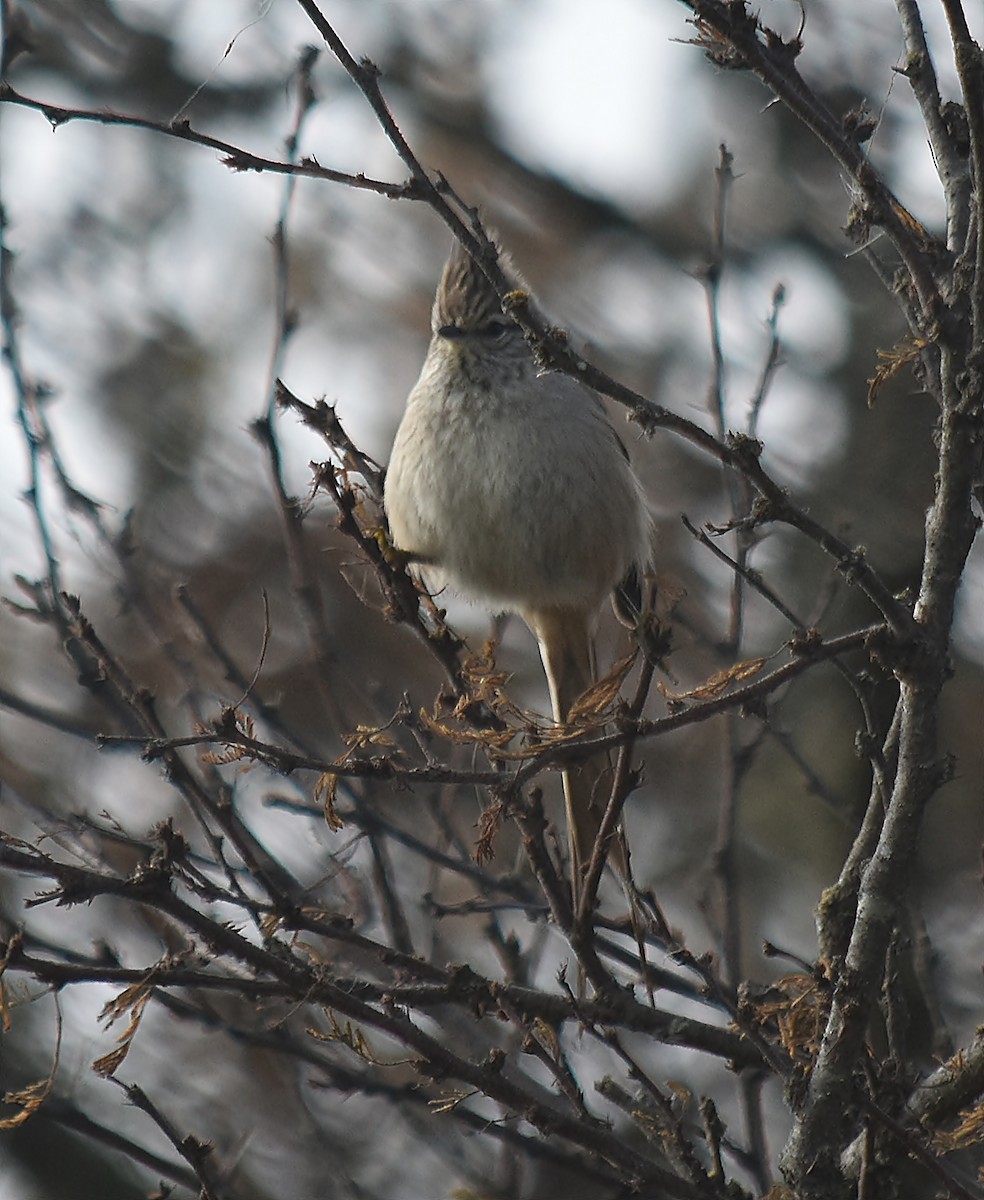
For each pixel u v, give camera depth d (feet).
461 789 40.06
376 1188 37.65
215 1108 39.70
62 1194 40.19
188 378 54.13
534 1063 33.99
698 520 52.06
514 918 38.99
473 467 34.50
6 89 22.44
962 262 22.71
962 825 47.14
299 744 31.37
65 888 22.09
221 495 52.11
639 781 23.48
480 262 21.38
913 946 32.96
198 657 42.11
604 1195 33.71
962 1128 22.93
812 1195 22.20
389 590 24.93
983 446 22.72
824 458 50.52
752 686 22.38
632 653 23.44
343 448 25.40
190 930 23.39
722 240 34.86
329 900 32.22
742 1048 26.32
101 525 32.63
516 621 51.57
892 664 22.29
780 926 47.21
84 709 44.14
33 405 32.14
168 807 44.34
